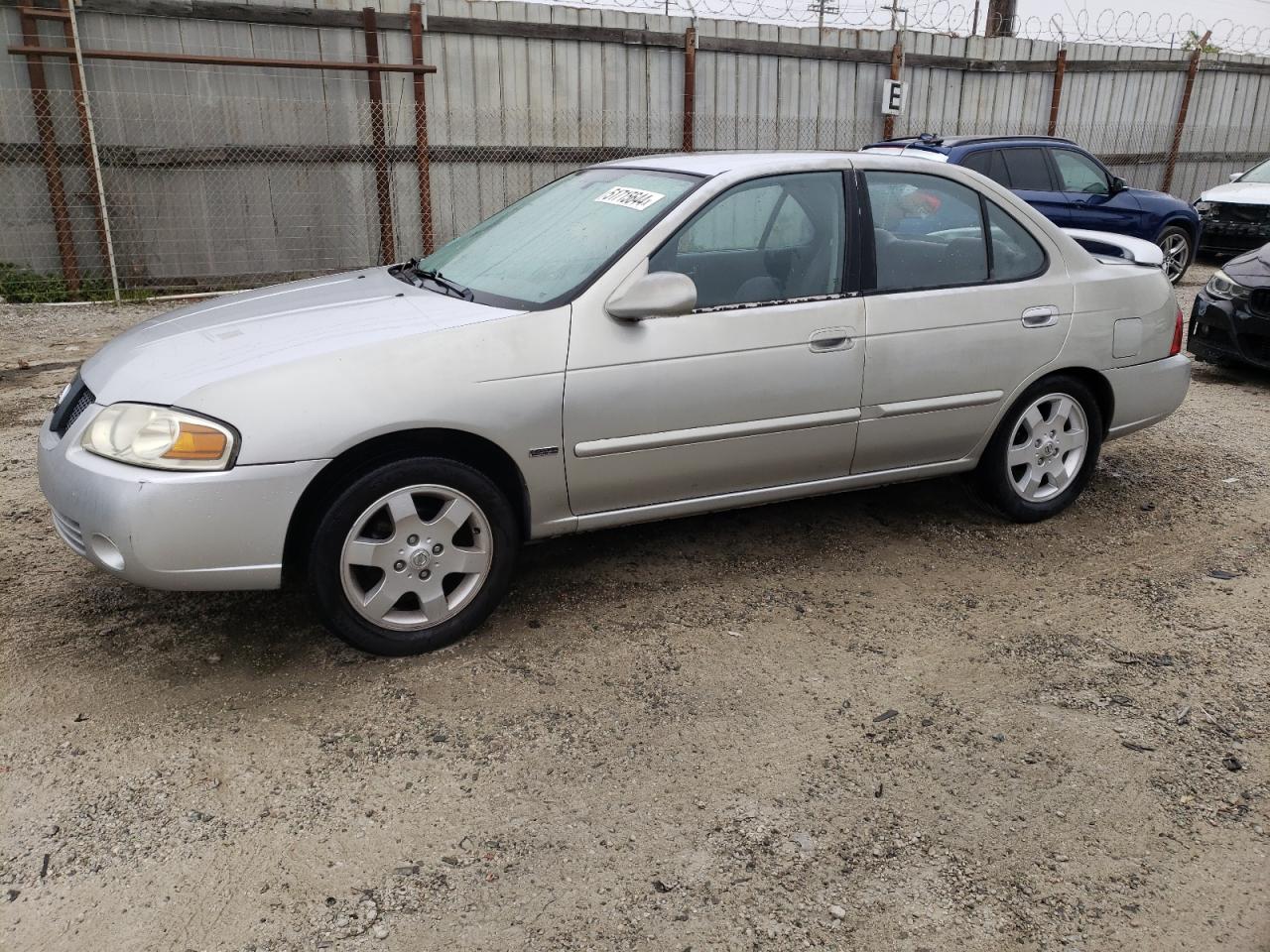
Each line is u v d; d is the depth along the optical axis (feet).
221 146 33.37
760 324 12.71
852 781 9.70
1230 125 56.08
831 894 8.26
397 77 35.17
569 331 11.66
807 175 13.42
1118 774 9.89
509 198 38.32
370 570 11.69
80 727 10.25
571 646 12.07
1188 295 38.60
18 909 7.91
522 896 8.17
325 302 12.65
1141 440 20.74
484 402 11.18
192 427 10.14
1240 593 13.88
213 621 12.44
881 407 13.78
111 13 31.24
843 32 43.21
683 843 8.82
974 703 11.07
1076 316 15.10
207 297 33.81
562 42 37.52
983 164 33.76
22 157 31.35
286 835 8.82
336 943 7.66
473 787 9.50
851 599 13.44
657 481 12.60
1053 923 8.02
